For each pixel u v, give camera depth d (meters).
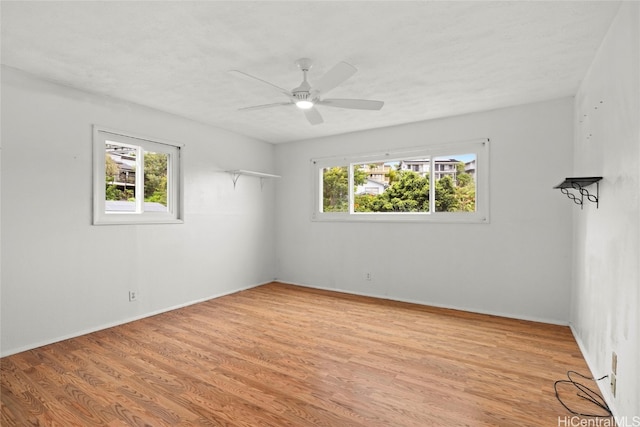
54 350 2.91
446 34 2.30
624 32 1.91
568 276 3.55
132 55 2.61
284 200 5.65
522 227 3.78
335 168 5.22
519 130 3.78
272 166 5.70
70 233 3.20
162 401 2.14
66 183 3.18
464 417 1.98
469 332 3.36
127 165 3.89
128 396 2.20
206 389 2.29
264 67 2.82
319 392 2.25
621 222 1.93
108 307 3.49
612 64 2.15
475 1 1.95
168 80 3.09
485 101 3.65
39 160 3.00
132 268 3.71
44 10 2.02
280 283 5.62
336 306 4.29
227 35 2.31
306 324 3.61
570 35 2.31
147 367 2.61
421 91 3.36
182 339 3.18
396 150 4.57
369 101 2.72
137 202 3.83
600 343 2.35
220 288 4.77
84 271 3.30
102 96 3.44
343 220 5.04
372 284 4.81
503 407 2.08
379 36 2.33
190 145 4.33
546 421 1.94
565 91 3.37
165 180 4.16
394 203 4.82
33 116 2.96
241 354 2.85
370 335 3.28
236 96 3.51
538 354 2.84
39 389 2.28
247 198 5.21
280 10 2.03
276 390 2.27
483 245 4.01
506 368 2.59
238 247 5.05
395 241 4.62
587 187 2.80
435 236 4.32
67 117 3.18
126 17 2.10
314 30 2.25
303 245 5.46
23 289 2.91
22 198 2.90
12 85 2.84
